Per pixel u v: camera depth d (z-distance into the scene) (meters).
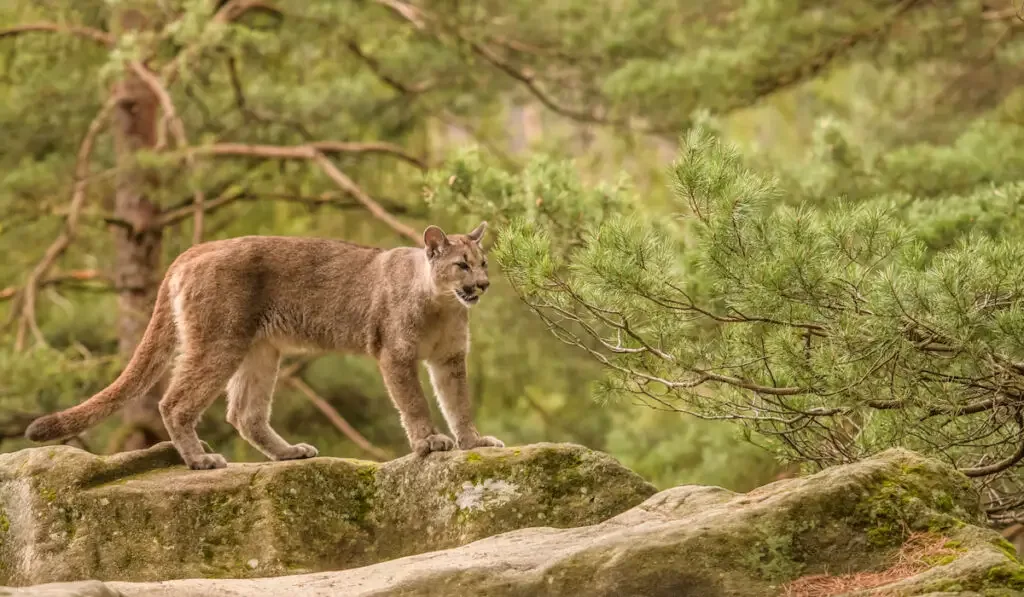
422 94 26.05
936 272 10.04
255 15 25.41
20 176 23.55
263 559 10.91
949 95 27.98
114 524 11.12
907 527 8.59
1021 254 10.12
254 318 12.48
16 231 25.16
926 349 10.70
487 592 8.66
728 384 11.98
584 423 28.44
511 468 11.08
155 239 24.47
